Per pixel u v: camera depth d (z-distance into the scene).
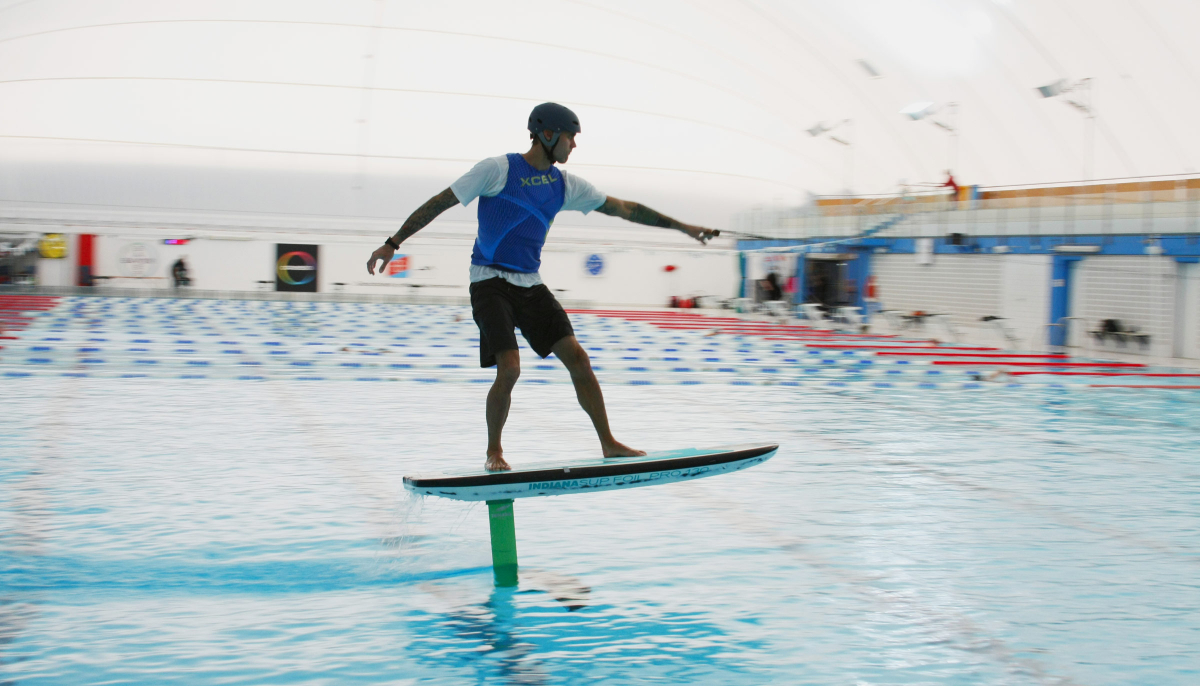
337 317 26.31
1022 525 6.32
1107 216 22.44
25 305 26.95
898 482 7.67
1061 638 4.29
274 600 4.71
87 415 10.31
